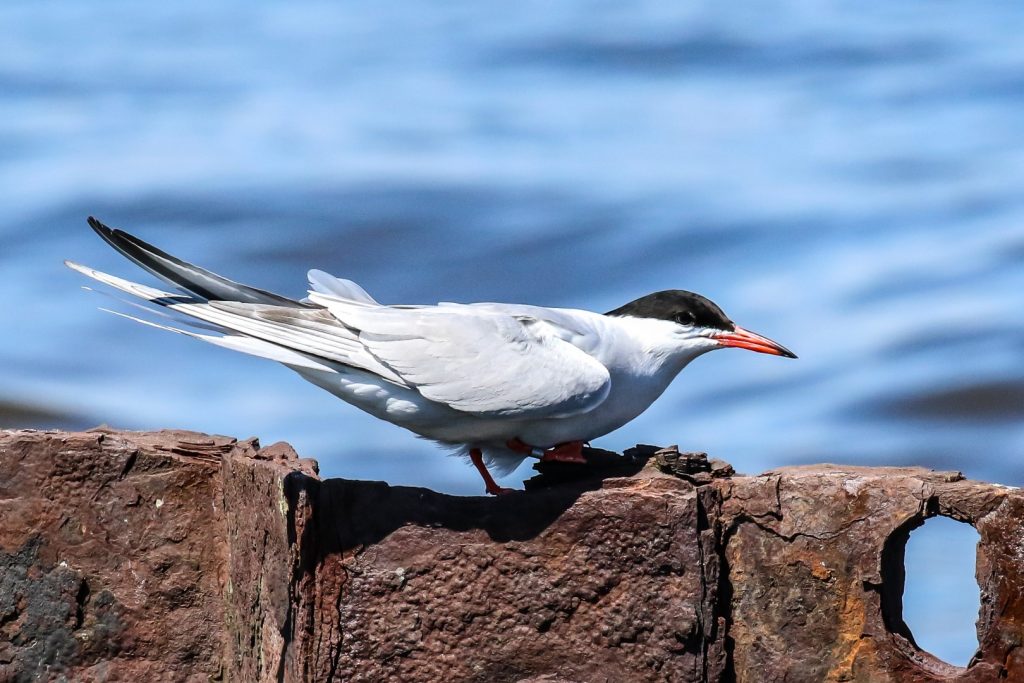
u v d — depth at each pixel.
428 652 10.17
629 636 10.18
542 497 10.17
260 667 10.36
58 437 10.80
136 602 10.85
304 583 9.95
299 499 9.88
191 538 10.90
